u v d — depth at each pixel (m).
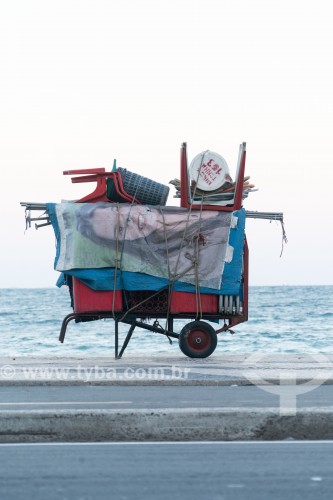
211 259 17.98
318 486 6.46
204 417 9.07
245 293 18.23
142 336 52.56
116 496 6.14
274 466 7.26
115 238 17.73
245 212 18.25
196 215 18.05
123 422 9.04
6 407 10.82
